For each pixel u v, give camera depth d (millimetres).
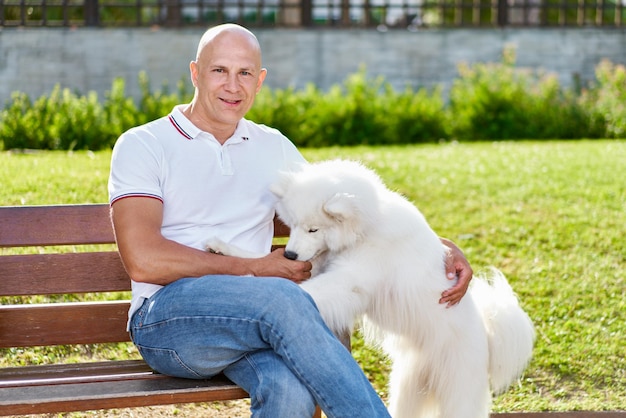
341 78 14156
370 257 3316
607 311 5055
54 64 13281
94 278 3377
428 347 3369
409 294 3320
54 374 3068
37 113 10305
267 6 14211
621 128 12461
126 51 13453
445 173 7984
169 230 3189
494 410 4031
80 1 15516
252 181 3340
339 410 2699
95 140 10211
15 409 2676
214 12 19281
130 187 3021
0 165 7035
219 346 2852
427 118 12445
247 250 3244
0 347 3271
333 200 3221
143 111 11289
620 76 12812
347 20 14703
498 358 3488
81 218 3350
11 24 13359
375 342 4090
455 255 3482
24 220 3297
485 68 13727
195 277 2988
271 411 2729
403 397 3547
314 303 2898
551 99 13031
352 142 11984
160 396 2812
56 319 3320
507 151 9727
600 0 15531
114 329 3375
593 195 7164
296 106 11961
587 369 4449
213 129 3289
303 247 3330
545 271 5562
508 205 6883
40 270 3328
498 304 3498
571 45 14602
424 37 14266
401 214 3365
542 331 4812
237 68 3186
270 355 2859
